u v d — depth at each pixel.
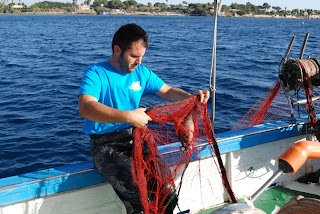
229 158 4.50
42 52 28.39
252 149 4.64
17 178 3.51
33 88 14.73
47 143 8.98
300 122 4.92
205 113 3.71
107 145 3.51
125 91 3.56
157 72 18.22
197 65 20.88
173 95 3.87
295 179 5.02
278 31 60.94
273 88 5.26
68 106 12.00
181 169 4.17
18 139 9.19
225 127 9.50
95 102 3.27
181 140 3.67
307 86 4.90
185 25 77.62
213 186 4.42
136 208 3.45
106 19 114.62
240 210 2.49
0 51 28.73
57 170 3.67
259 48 30.95
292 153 2.48
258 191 2.61
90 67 3.54
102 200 3.84
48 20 103.31
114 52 3.49
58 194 3.62
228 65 20.88
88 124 3.56
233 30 62.25
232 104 11.80
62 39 40.69
